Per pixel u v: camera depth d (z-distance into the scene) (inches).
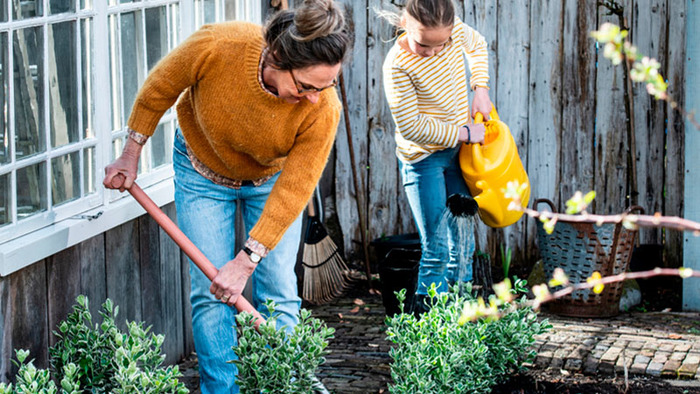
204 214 116.6
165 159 149.3
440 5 131.6
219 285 108.5
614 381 141.3
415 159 148.4
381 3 216.7
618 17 206.2
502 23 212.4
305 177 107.4
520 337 132.6
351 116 222.2
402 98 141.3
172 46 149.2
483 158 144.6
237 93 102.6
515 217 148.2
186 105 113.0
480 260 185.8
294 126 105.3
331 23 93.0
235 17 172.2
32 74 110.3
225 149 109.8
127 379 100.3
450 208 144.7
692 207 181.3
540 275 201.0
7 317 103.8
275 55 95.8
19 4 107.3
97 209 124.3
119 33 131.3
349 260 226.4
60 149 116.0
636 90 207.8
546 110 213.5
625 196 212.5
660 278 206.4
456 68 148.1
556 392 135.9
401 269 167.6
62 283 115.2
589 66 209.6
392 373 122.0
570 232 175.8
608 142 211.6
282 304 122.3
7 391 93.1
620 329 170.2
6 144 105.0
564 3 208.8
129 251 133.0
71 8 118.2
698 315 181.0
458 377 123.3
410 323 128.3
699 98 178.7
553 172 215.5
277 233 107.8
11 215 106.3
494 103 215.5
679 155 207.2
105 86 126.4
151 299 140.4
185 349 154.2
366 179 224.4
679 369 144.5
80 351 108.7
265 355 109.2
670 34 203.8
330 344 163.3
